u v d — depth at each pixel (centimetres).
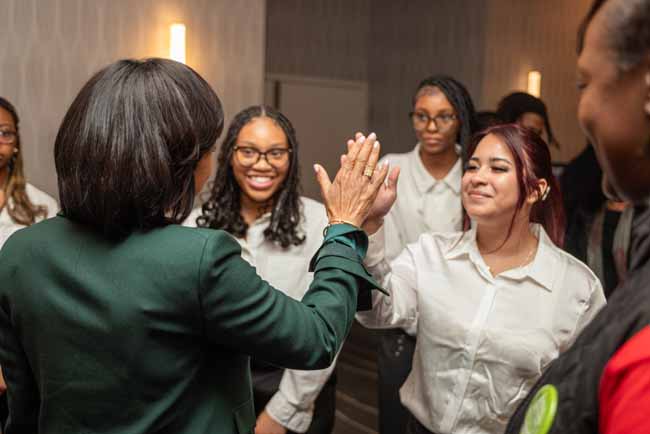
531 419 70
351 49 726
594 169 242
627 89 60
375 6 728
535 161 156
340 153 726
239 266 103
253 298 101
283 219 204
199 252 99
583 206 244
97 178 99
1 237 256
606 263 235
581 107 64
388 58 716
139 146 100
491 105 626
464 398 153
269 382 198
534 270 154
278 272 204
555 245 164
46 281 103
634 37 58
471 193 157
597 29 61
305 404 192
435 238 167
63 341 101
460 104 268
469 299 155
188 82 106
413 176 277
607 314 65
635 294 62
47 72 373
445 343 155
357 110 733
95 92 103
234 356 109
